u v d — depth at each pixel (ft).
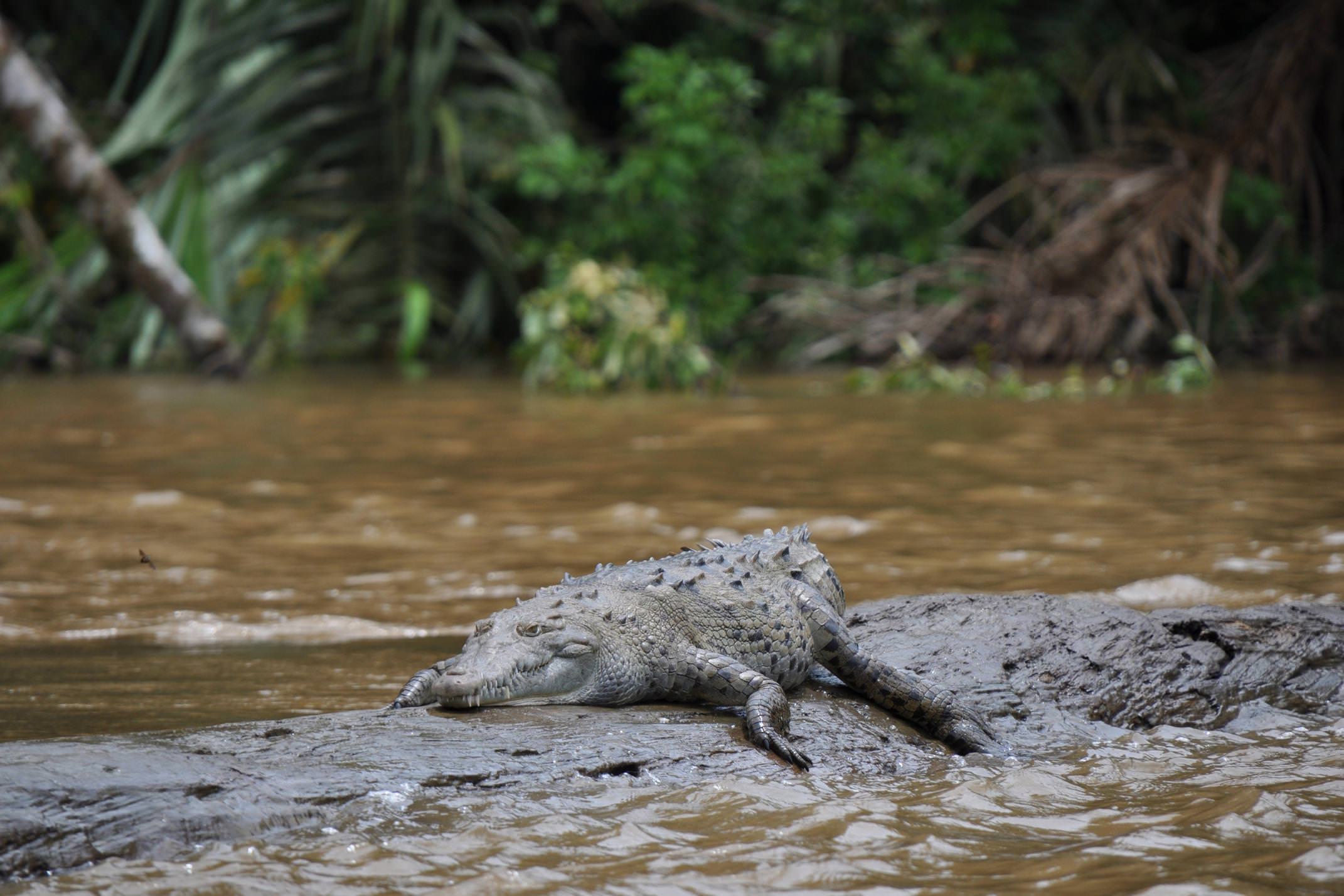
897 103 148.97
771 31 159.02
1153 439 79.20
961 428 87.20
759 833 21.72
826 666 29.96
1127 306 130.93
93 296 150.51
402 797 22.76
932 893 19.22
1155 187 136.36
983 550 48.73
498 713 26.71
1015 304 134.62
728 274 145.48
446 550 50.01
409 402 108.88
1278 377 122.42
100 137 152.76
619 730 25.86
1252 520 53.06
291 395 114.21
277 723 25.77
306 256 138.72
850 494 61.05
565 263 130.62
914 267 146.51
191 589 43.80
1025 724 29.12
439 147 153.99
